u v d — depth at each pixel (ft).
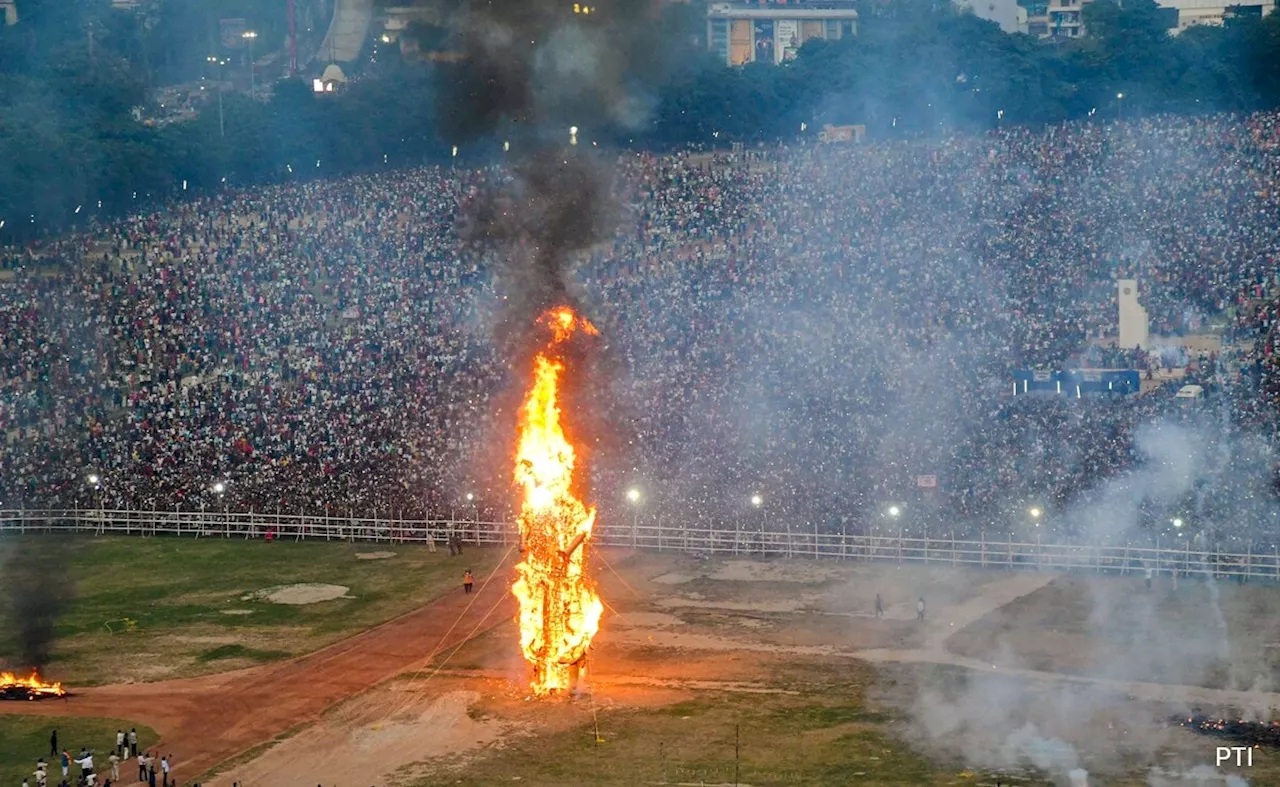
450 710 521.65
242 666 573.33
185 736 506.89
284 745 497.05
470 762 476.13
